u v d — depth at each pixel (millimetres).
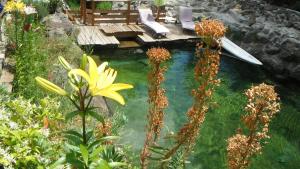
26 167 2322
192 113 3469
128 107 9117
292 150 8531
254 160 7836
